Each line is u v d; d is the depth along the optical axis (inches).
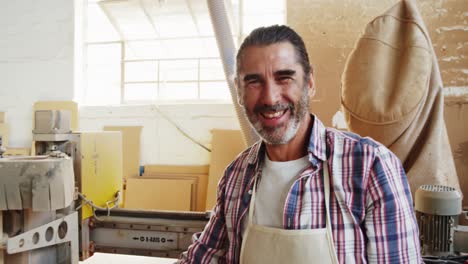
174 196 136.1
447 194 48.1
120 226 54.9
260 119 31.6
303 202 31.1
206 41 149.3
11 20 153.5
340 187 30.2
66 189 37.9
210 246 38.7
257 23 142.0
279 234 31.0
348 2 119.2
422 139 70.7
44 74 151.8
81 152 50.7
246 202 34.9
